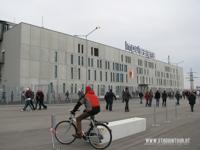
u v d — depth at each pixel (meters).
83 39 67.25
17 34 54.22
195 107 32.44
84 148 8.69
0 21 61.31
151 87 98.25
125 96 25.09
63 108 30.27
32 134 11.36
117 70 79.19
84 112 8.95
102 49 73.56
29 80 53.66
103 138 8.75
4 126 13.87
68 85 61.94
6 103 44.16
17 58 53.50
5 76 58.06
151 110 26.86
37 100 27.47
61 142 9.29
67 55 62.41
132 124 11.70
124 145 9.26
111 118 18.30
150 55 102.69
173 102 48.09
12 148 8.66
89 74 68.50
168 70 113.62
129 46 89.12
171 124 15.36
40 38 56.47
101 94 71.69
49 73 57.72
